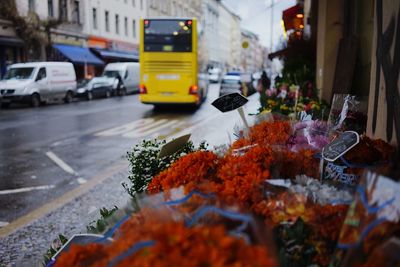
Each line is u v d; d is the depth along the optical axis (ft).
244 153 9.11
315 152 9.77
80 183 23.35
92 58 114.83
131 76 109.19
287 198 6.91
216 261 3.69
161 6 179.32
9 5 87.61
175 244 3.96
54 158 30.25
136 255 4.32
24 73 74.28
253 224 4.56
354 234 5.15
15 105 76.18
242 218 4.65
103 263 4.87
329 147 9.11
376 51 12.44
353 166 8.93
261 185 7.11
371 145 9.59
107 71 106.22
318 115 18.61
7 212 18.74
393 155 9.16
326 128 12.31
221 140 34.81
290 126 12.23
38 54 95.81
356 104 13.80
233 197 6.61
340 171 9.02
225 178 7.53
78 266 5.36
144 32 58.80
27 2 93.91
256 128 12.33
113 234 6.21
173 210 5.57
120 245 4.89
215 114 58.23
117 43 135.85
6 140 38.04
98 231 7.41
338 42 29.09
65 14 108.37
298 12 63.41
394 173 6.53
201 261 3.72
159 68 59.36
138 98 96.48
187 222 5.14
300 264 6.07
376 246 4.88
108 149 33.47
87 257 5.42
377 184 5.23
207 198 5.72
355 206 5.32
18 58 94.02
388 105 11.00
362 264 4.88
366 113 13.74
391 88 10.77
